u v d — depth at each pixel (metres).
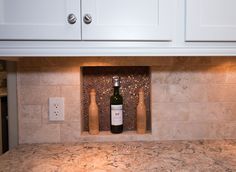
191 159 0.89
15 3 0.75
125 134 1.13
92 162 0.87
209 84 1.13
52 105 1.10
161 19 0.78
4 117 1.20
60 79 1.10
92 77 1.19
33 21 0.76
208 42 0.80
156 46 0.79
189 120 1.13
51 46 0.77
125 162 0.86
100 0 0.76
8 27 0.75
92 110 1.12
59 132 1.11
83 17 0.76
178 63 1.12
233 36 0.79
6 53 0.77
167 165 0.83
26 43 0.77
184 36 0.79
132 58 1.11
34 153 0.97
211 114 1.14
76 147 1.04
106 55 0.79
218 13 0.78
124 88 1.19
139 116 1.13
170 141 1.12
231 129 1.14
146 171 0.79
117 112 1.12
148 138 1.13
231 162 0.86
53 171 0.79
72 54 0.78
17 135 1.11
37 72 1.09
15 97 1.09
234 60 1.12
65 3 0.75
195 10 0.78
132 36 0.77
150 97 1.16
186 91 1.13
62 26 0.76
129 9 0.77
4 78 1.18
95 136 1.12
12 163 0.86
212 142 1.10
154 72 1.12
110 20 0.77
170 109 1.13
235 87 1.13
